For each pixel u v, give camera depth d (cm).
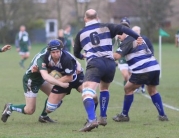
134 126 2850
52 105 2936
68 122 3048
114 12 19450
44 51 2833
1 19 17038
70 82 2917
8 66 8312
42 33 18125
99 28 2683
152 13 17062
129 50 3019
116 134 2541
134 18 17650
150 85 3102
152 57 3072
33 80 2925
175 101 4138
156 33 17212
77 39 2738
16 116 3294
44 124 2959
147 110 3606
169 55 10875
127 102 3072
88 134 2531
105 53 2680
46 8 17938
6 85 5381
